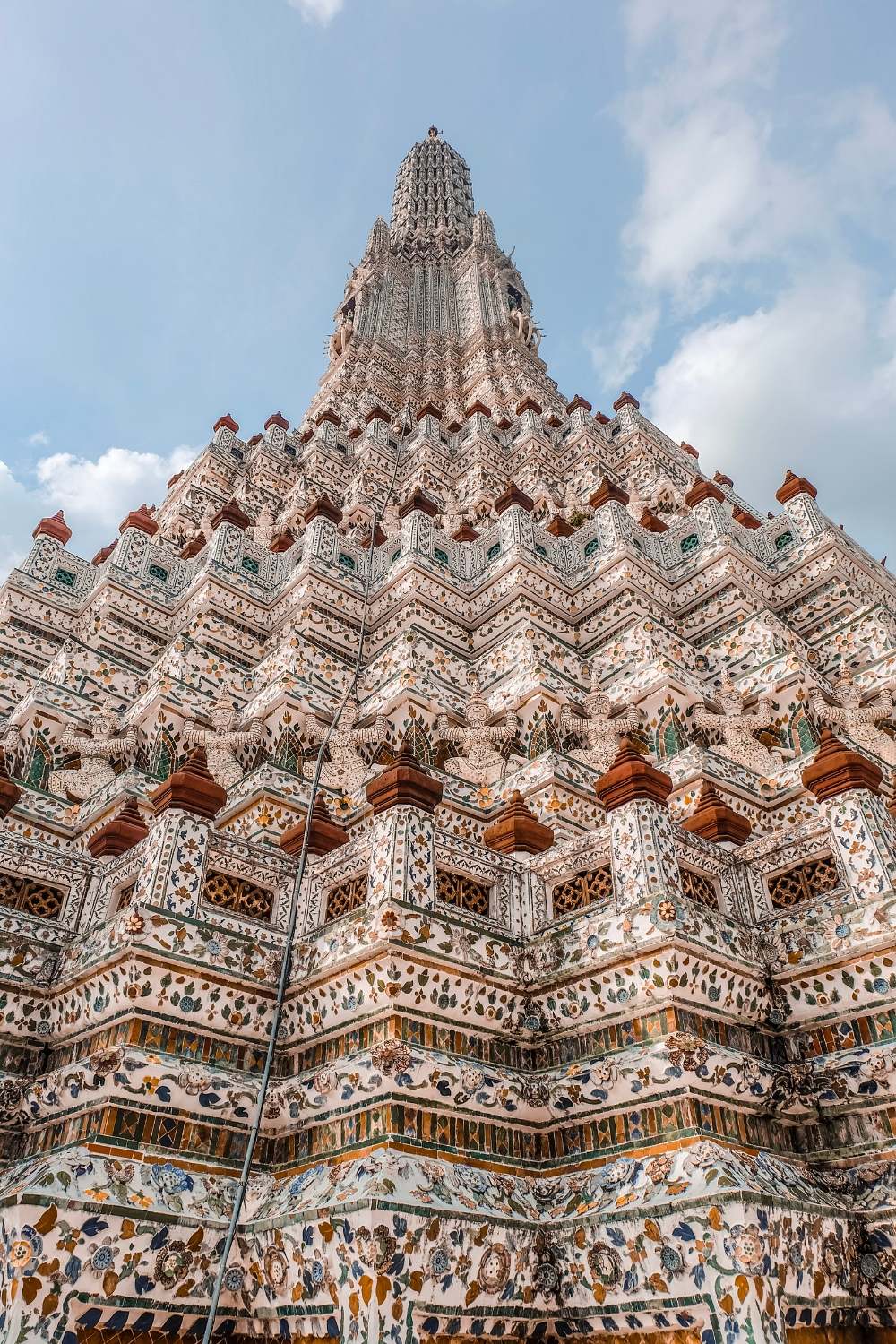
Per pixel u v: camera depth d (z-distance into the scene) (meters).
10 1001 6.05
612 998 5.58
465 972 5.72
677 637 11.70
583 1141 5.41
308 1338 4.68
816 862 6.34
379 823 6.19
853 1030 5.54
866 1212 5.04
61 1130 5.36
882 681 9.80
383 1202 4.51
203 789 6.24
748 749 9.63
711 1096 5.10
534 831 7.01
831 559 12.61
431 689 10.31
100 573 13.73
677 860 6.04
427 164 47.69
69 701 10.13
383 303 34.62
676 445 22.95
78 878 6.93
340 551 13.32
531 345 33.56
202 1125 5.36
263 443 22.05
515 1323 4.88
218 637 12.11
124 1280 4.59
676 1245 4.52
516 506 13.73
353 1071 5.31
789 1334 4.33
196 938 5.77
